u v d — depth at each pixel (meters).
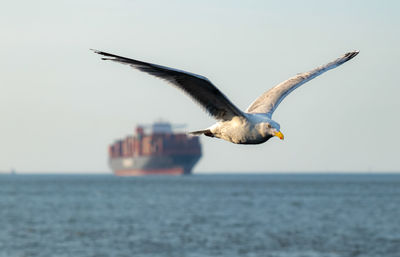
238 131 11.12
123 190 129.25
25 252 35.06
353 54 12.51
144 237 41.69
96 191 123.81
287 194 109.81
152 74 9.30
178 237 41.62
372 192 119.00
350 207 71.69
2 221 53.75
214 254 34.25
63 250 35.84
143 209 69.31
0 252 35.06
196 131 11.61
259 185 170.75
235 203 81.00
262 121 11.20
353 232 44.59
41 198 95.50
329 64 12.64
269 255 33.94
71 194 110.31
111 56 8.72
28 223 51.91
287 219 55.53
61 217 58.06
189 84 9.91
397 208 69.12
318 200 87.88
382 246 37.22
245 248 36.41
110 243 38.69
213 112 10.81
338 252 35.06
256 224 50.72
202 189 135.75
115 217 58.00
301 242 39.00
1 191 124.94
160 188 141.75
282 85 12.62
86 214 61.88
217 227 48.19
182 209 69.25
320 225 49.81
